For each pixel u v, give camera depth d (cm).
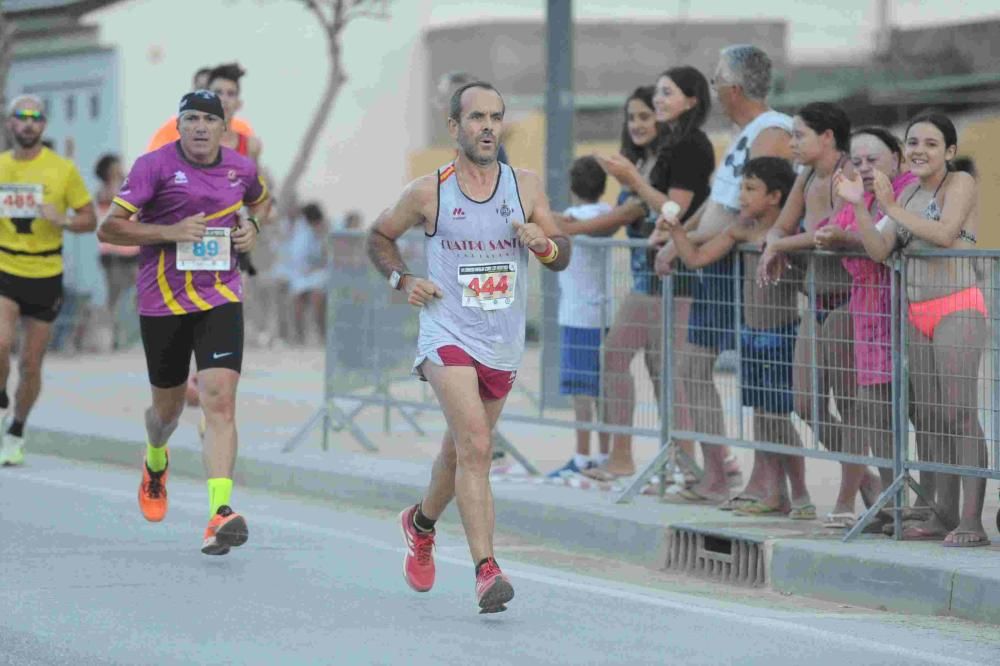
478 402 1717
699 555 2127
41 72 6100
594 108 6544
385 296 2980
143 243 2062
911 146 2003
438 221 1731
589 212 2642
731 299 2267
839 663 1599
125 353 5100
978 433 1975
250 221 2166
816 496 2477
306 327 5794
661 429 2373
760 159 2223
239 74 2853
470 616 1775
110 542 2181
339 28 5825
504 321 1745
